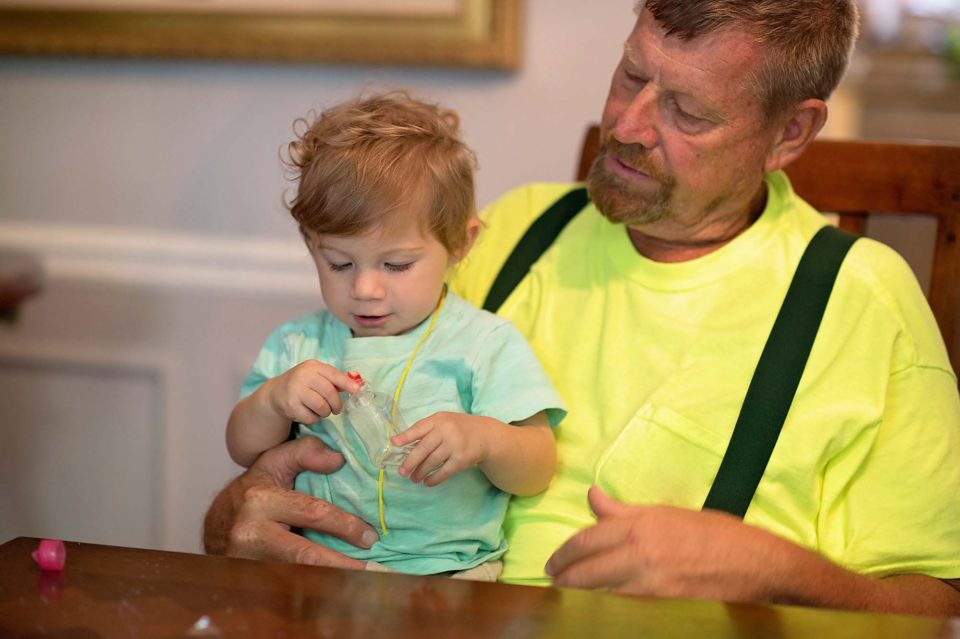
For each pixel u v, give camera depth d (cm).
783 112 121
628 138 116
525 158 192
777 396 115
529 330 130
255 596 78
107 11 194
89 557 85
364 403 110
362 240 111
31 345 212
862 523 115
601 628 74
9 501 220
